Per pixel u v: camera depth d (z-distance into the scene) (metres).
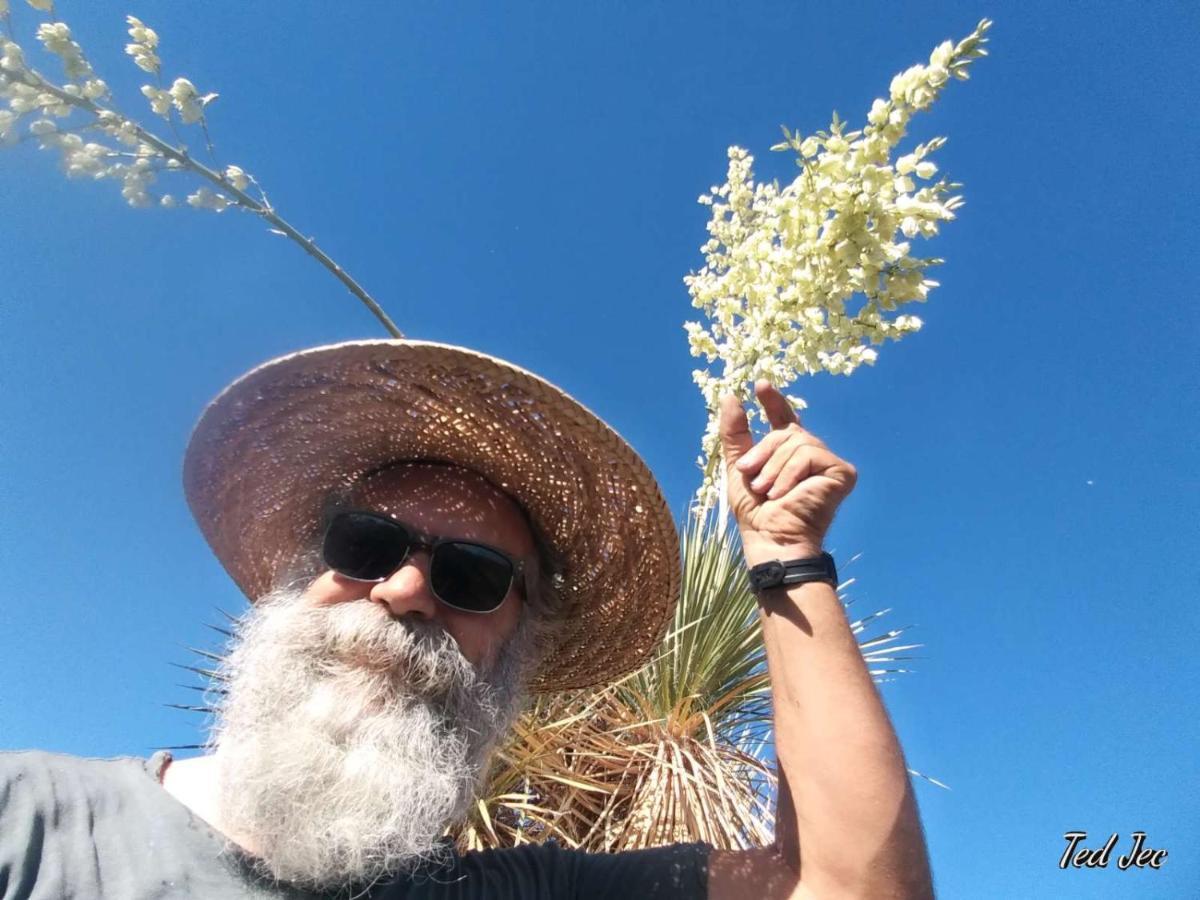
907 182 0.53
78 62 0.60
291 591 0.59
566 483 0.61
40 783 0.44
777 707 0.51
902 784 0.47
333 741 0.49
